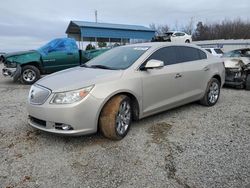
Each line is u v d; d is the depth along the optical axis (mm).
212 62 6395
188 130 4797
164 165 3521
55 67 11094
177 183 3113
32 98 4188
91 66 5055
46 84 4156
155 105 4949
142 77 4621
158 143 4219
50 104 3881
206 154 3822
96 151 3924
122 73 4434
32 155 3803
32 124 4227
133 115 4699
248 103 6879
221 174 3281
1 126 4988
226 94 8195
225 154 3816
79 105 3844
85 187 3053
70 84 3982
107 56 5371
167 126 4992
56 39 11297
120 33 28094
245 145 4125
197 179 3184
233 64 8953
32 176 3271
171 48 5477
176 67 5352
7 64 10562
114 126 4133
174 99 5340
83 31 25984
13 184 3105
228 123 5188
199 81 5945
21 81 10570
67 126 3873
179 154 3828
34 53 10609
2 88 9586
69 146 4082
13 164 3547
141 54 4914
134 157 3744
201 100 6312
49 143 4191
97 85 4035
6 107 6457
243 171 3346
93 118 3982
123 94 4387
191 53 5957
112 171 3383
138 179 3203
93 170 3408
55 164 3559
